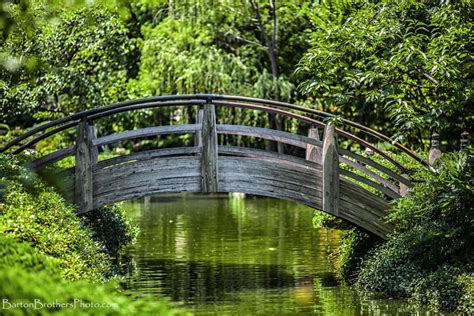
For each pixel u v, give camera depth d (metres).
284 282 13.75
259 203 29.64
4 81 13.02
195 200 31.42
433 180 12.91
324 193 13.73
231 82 29.84
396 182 16.58
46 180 12.58
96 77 22.75
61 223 10.88
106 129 30.08
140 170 13.15
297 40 32.28
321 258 16.28
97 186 12.98
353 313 11.23
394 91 13.00
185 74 29.28
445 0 13.18
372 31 13.30
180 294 12.66
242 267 15.28
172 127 13.21
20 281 5.33
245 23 33.00
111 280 10.67
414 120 12.78
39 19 11.81
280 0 31.81
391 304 11.83
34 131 12.95
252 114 29.77
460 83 12.36
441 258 12.59
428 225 12.58
